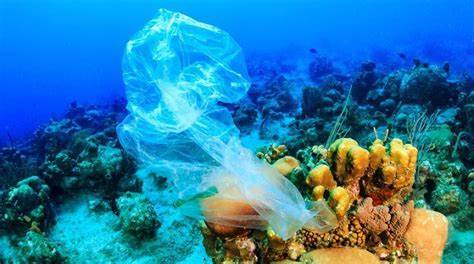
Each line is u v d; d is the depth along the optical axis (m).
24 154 13.35
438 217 2.65
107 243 6.79
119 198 7.37
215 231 2.38
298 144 9.66
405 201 3.00
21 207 7.14
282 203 2.18
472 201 5.77
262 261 2.49
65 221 7.61
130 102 2.16
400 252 2.50
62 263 6.36
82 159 9.05
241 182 2.17
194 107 2.09
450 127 8.59
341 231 2.44
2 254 6.86
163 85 2.05
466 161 7.38
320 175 2.41
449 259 4.99
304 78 22.44
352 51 34.72
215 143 2.15
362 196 2.56
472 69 20.30
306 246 2.51
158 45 2.11
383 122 10.38
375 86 13.66
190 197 2.28
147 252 6.46
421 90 10.90
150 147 2.19
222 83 2.22
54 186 8.24
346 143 2.49
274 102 15.49
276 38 61.28
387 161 2.42
